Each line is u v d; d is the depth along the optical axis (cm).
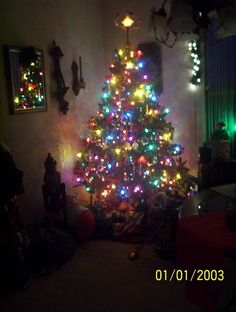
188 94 417
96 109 445
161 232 304
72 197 355
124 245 328
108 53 455
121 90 362
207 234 162
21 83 304
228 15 158
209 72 397
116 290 252
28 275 267
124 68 360
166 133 366
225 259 272
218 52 386
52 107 355
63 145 375
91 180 370
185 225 175
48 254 289
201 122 417
